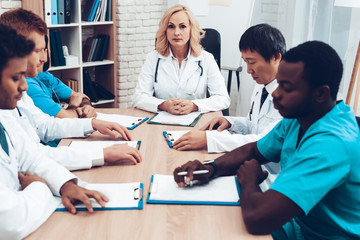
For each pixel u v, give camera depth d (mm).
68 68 3867
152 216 1196
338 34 3061
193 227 1146
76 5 3770
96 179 1439
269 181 1804
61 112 2180
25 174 1312
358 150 1101
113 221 1166
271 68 1811
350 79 2812
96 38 4039
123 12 4152
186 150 1754
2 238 1065
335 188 1124
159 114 2287
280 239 1303
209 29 3221
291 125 1347
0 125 1266
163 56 2594
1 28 1042
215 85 2598
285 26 3488
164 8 4594
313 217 1205
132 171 1515
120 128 1849
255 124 1992
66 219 1175
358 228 1136
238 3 3762
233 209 1245
